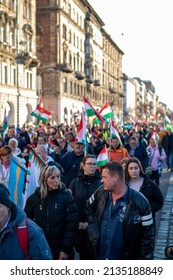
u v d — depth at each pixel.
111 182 4.77
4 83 44.47
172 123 27.17
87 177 6.96
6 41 44.88
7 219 3.54
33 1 53.00
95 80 86.56
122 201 4.79
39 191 5.91
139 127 28.09
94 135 21.36
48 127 26.38
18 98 47.56
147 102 181.62
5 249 3.56
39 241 3.64
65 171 10.31
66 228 5.82
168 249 5.04
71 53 69.12
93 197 5.16
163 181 17.98
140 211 4.70
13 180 6.96
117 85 119.88
